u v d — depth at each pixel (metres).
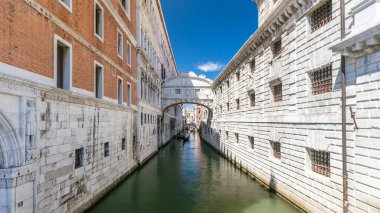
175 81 40.97
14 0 7.02
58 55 9.91
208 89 40.75
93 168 12.21
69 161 9.87
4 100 6.74
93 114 12.29
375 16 7.07
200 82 40.94
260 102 16.75
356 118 7.97
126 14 18.73
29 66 7.62
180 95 40.78
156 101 34.28
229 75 26.95
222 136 30.88
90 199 11.85
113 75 15.46
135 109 20.47
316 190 10.10
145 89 25.94
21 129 7.26
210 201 13.30
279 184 13.70
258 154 17.14
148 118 26.86
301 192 11.26
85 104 11.41
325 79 9.93
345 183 8.36
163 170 21.47
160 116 38.53
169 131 53.19
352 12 8.06
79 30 10.91
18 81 6.96
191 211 11.91
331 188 9.17
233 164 24.50
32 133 7.60
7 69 6.74
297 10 11.59
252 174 18.56
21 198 7.16
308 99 10.78
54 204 8.79
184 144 47.72
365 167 7.59
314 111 10.34
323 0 9.75
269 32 14.75
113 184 15.26
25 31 7.47
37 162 7.86
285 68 12.80
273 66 14.59
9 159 6.98
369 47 7.26
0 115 6.59
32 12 7.79
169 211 11.92
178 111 80.12
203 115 57.12
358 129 7.88
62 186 9.33
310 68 10.59
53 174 8.76
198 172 20.72
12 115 6.99
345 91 8.50
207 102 40.56
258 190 15.11
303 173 11.08
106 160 14.02
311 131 10.45
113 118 15.32
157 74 33.62
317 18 10.52
